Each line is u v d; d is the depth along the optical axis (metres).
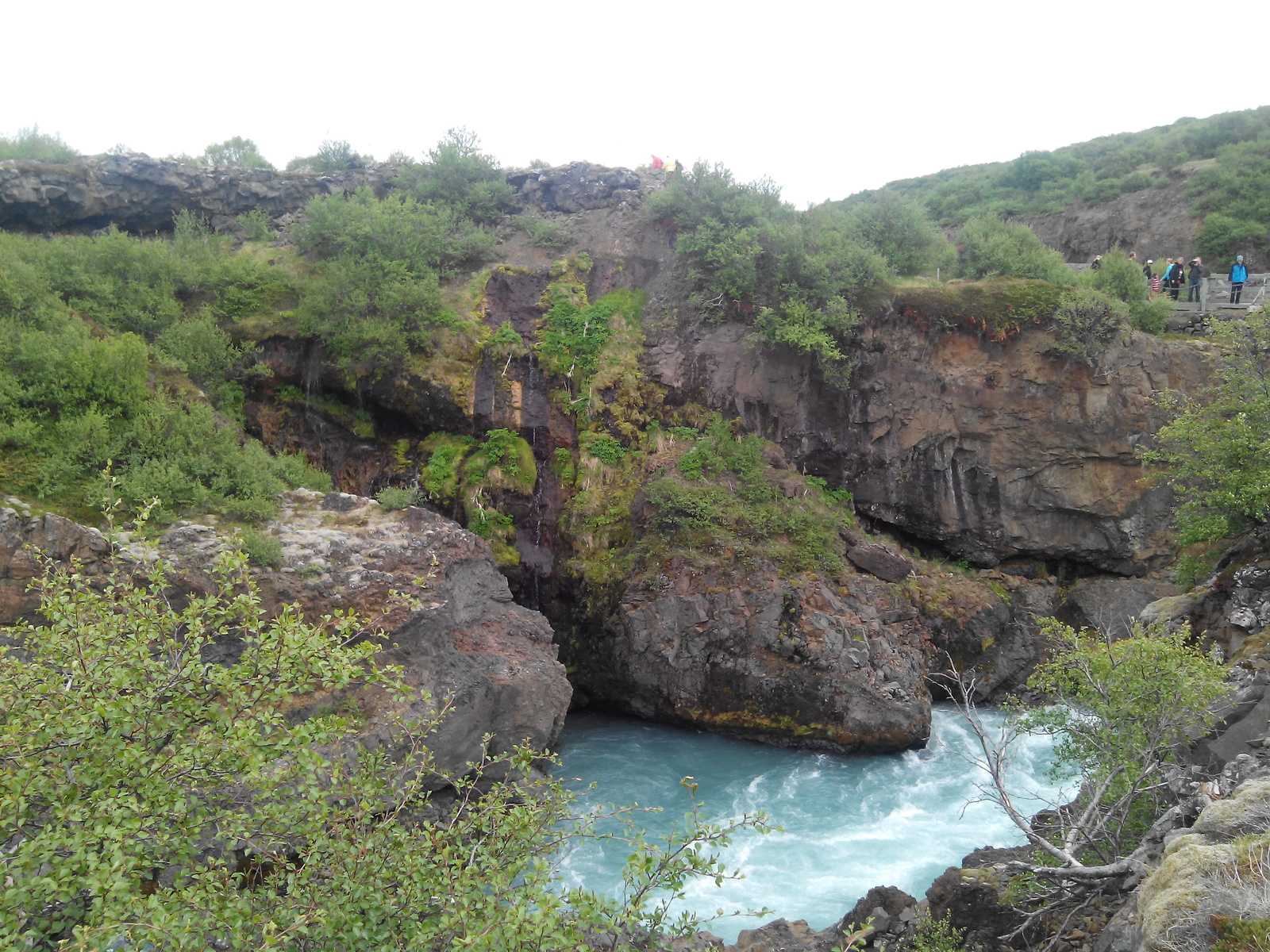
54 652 6.74
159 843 6.24
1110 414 27.00
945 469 27.94
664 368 28.53
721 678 22.92
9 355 18.81
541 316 28.97
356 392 26.84
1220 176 41.06
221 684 6.75
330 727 7.07
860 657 22.16
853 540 25.95
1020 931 9.60
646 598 23.62
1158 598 25.88
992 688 24.94
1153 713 10.29
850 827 17.67
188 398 21.72
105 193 30.55
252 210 31.77
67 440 17.80
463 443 26.55
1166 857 7.50
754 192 30.25
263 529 18.23
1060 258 31.89
